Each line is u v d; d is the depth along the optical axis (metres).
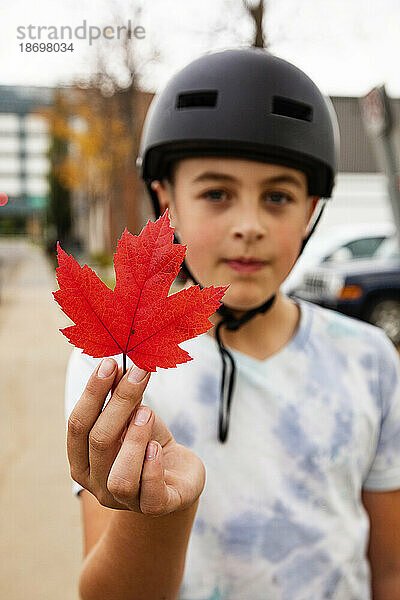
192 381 0.64
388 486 0.68
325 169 0.67
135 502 0.39
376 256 3.47
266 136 0.58
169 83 0.65
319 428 0.64
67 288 0.37
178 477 0.43
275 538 0.61
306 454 0.63
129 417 0.40
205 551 0.60
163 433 0.46
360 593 0.63
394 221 1.62
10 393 2.69
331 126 0.67
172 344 0.38
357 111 7.85
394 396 0.70
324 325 0.70
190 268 0.63
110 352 0.38
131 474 0.38
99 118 7.17
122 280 0.38
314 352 0.68
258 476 0.62
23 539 1.46
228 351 0.64
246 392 0.64
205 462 0.62
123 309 0.38
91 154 8.11
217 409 0.63
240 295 0.60
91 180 10.42
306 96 0.63
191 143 0.59
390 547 0.68
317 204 0.72
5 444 2.04
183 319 0.38
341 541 0.62
